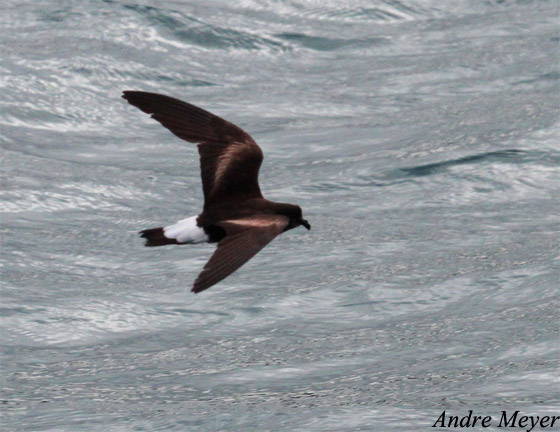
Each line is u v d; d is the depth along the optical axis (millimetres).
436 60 27656
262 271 15008
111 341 12844
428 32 30609
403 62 27672
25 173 18625
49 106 22219
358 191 18609
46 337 12898
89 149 20469
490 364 11492
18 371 11922
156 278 14742
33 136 20859
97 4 28047
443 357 11820
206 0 30766
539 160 19406
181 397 10930
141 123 22203
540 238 15992
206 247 15914
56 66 23953
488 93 24516
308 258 15492
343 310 13570
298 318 13352
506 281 14203
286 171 19594
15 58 24172
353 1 31969
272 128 22266
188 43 27281
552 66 26344
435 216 17422
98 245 15938
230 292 14164
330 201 18188
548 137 20234
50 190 17875
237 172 6668
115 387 11359
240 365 11891
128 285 14461
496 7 33219
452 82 25672
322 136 21594
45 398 11125
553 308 13102
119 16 27484
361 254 15609
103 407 10758
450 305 13609
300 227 16891
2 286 14203
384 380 11133
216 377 11523
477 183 18719
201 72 25734
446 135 20984
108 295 14016
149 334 13008
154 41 26812
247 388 11102
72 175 18703
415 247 15859
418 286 14203
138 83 24391
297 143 21188
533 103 22938
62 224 16703
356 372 11477
